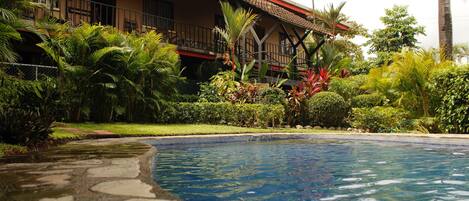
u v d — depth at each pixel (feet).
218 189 12.71
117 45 36.63
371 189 12.93
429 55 41.09
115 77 34.81
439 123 36.42
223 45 59.06
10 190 9.04
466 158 21.08
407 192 12.45
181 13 60.95
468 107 33.09
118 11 51.49
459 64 35.45
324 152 23.81
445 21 55.57
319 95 46.06
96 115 35.65
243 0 53.83
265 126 42.16
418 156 21.93
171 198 8.27
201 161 19.58
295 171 16.62
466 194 12.19
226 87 47.19
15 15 21.50
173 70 41.73
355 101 49.78
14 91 22.58
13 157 15.39
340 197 11.68
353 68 91.56
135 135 27.58
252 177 14.99
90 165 13.14
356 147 26.89
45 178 10.62
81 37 34.32
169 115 39.78
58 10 41.81
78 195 8.52
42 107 26.25
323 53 69.67
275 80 58.18
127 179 10.47
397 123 39.52
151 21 56.18
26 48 41.52
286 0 78.13
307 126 45.60
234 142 29.81
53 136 22.94
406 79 39.70
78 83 33.73
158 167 17.60
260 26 73.31
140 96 37.50
